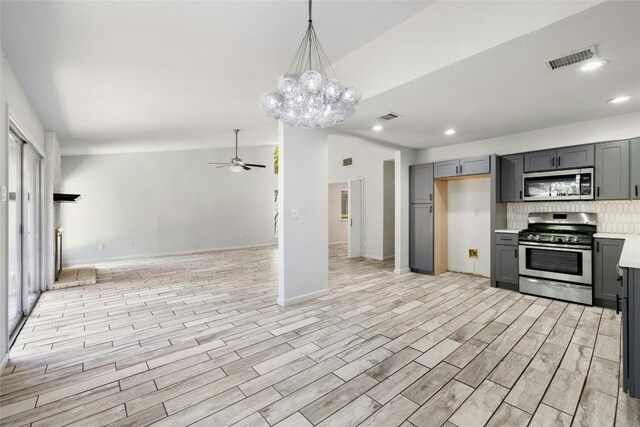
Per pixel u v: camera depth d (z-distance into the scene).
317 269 4.06
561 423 1.70
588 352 2.49
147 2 1.92
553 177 4.08
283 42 2.54
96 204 7.06
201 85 3.29
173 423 1.72
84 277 5.06
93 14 1.99
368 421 1.73
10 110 2.58
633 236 3.34
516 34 1.95
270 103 2.31
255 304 3.82
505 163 4.59
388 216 7.16
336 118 2.44
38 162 4.38
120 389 2.05
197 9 2.03
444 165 5.14
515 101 3.21
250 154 9.27
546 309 3.54
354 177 7.67
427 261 5.41
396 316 3.35
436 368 2.28
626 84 2.76
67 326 3.15
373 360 2.40
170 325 3.17
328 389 2.03
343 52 2.91
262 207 9.51
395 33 2.64
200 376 2.20
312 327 3.07
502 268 4.43
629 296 1.88
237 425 1.71
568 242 3.76
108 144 6.04
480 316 3.33
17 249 3.40
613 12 1.70
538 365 2.30
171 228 8.02
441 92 2.90
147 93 3.40
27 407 1.87
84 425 1.71
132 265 6.47
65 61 2.57
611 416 1.75
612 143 3.63
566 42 2.02
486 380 2.12
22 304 3.44
